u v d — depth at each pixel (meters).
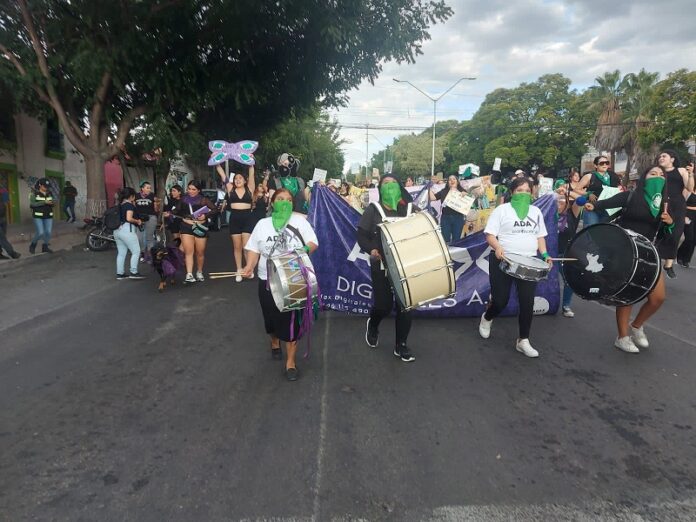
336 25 13.91
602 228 4.92
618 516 2.80
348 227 6.67
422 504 2.90
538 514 2.81
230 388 4.48
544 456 3.39
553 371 4.85
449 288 4.55
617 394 4.34
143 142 16.08
